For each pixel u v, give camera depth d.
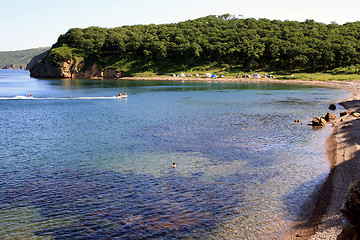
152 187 24.38
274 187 23.84
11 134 43.47
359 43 178.75
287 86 125.56
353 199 14.01
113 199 22.36
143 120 53.47
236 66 189.88
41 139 40.47
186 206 21.03
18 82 174.12
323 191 22.59
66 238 17.64
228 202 21.48
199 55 195.75
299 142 37.31
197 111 62.97
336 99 80.50
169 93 102.38
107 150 35.03
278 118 53.88
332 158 30.33
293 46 176.25
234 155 32.41
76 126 48.84
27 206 21.52
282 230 17.75
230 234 17.52
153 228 18.34
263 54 186.75
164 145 36.78
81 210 20.80
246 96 90.06
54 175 27.33
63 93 105.94
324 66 164.50
